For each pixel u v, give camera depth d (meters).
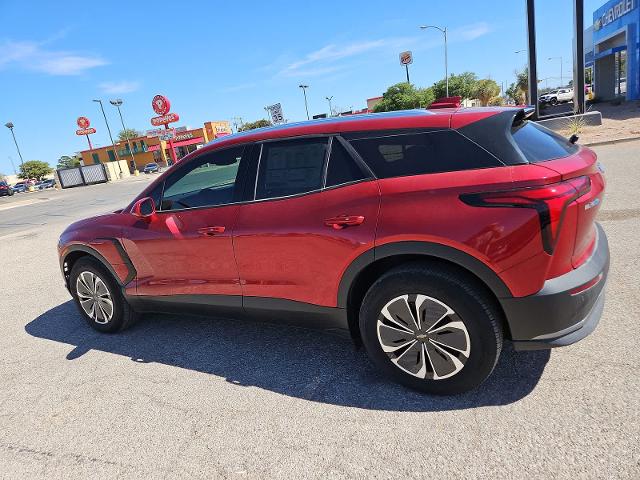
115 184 42.72
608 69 35.31
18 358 4.03
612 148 11.80
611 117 20.03
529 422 2.36
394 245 2.54
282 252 2.98
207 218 3.33
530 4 16.86
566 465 2.06
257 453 2.43
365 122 2.85
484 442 2.27
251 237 3.08
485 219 2.31
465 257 2.36
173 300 3.67
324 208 2.80
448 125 2.59
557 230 2.23
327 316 2.96
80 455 2.60
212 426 2.71
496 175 2.34
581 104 17.62
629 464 2.01
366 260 2.65
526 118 2.88
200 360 3.54
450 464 2.17
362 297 3.00
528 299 2.31
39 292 6.21
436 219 2.42
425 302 2.52
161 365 3.54
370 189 2.66
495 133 2.48
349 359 3.28
